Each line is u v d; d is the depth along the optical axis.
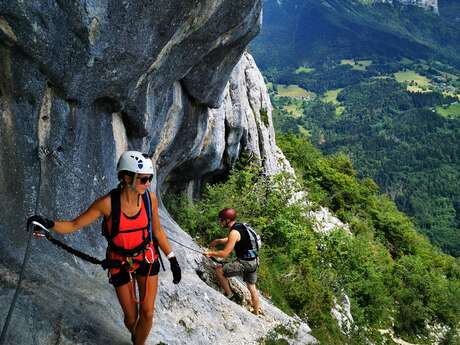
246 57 23.75
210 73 11.32
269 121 24.52
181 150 13.12
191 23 7.93
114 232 3.99
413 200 178.88
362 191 43.78
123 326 5.37
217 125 15.66
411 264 33.16
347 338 14.24
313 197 31.05
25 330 4.21
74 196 6.36
